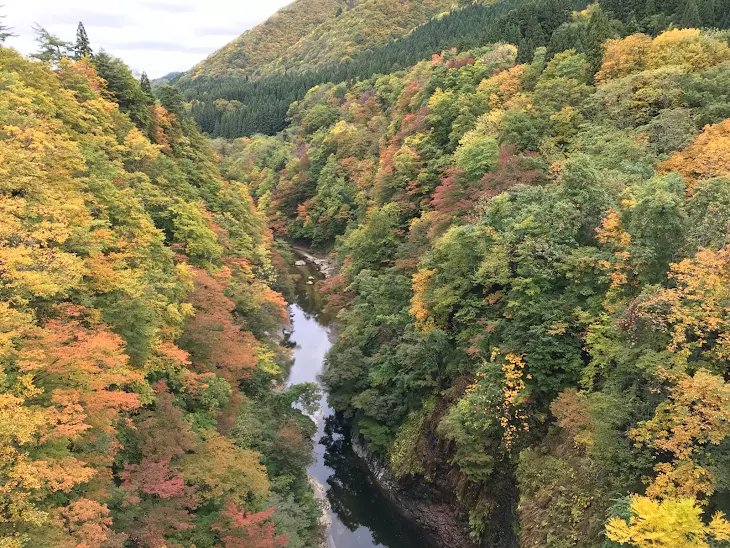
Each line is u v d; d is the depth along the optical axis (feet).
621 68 109.50
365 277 122.11
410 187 142.00
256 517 51.85
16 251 44.98
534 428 64.95
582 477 53.78
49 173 67.05
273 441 77.00
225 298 89.10
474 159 102.12
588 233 67.51
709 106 85.20
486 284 75.10
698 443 40.73
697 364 42.98
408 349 85.20
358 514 84.99
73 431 37.24
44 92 87.40
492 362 68.08
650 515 34.42
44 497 38.04
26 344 40.93
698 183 60.59
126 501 44.04
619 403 47.70
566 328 61.98
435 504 78.54
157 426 57.00
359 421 97.19
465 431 70.44
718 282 42.01
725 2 134.62
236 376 82.64
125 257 69.67
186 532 50.29
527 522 57.11
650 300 46.37
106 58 130.21
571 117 104.58
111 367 48.80
